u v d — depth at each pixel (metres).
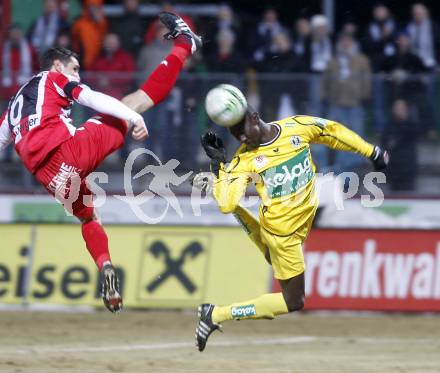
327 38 46.75
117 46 46.03
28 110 26.30
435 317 41.81
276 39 46.25
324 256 42.84
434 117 43.31
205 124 43.12
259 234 27.97
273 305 27.25
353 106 43.25
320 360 30.97
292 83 43.22
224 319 27.55
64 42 46.69
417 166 43.38
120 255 42.69
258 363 30.20
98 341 35.00
